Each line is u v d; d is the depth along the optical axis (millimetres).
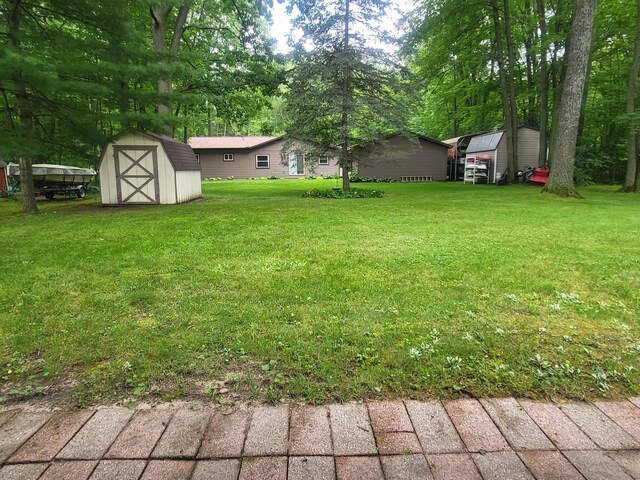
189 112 19828
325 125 12984
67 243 5465
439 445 1614
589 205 9969
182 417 1780
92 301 3131
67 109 9695
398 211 8859
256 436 1660
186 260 4430
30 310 2957
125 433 1679
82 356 2266
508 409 1839
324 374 2080
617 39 17531
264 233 6129
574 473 1474
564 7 16203
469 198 11961
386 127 13000
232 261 4375
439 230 6340
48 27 9367
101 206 11375
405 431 1693
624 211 8719
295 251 4855
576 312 2889
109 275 3859
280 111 14102
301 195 13859
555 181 12383
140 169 11328
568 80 11789
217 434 1673
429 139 23266
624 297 3230
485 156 20281
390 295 3223
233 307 2977
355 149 13859
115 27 9570
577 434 1682
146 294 3268
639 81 15602
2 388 1998
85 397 1921
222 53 15375
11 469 1483
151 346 2361
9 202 13398
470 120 25766
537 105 21281
